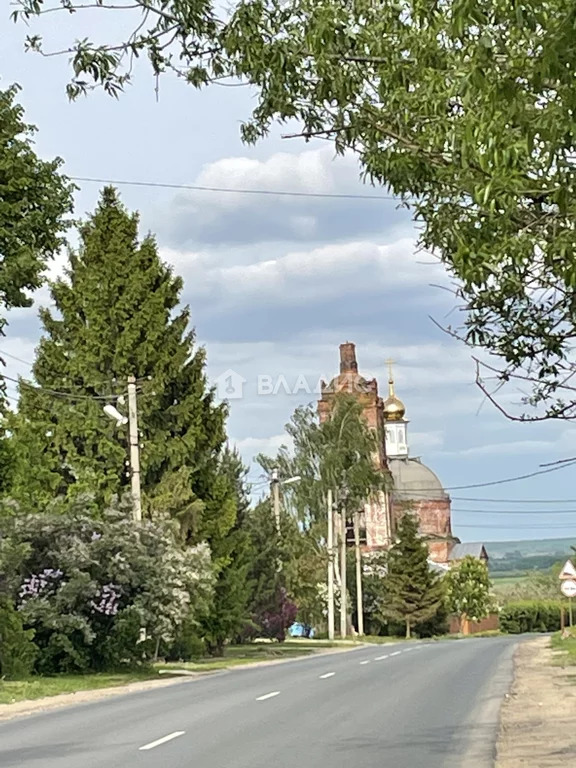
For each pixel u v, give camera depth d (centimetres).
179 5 923
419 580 9400
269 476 7588
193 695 2434
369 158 989
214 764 1329
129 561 3269
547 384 1016
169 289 4675
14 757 1456
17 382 4531
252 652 5206
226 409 4722
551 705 2002
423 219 995
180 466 4559
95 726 1842
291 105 961
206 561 3581
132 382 3625
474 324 1022
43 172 3111
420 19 848
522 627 11169
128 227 4597
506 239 858
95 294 4525
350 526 10369
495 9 693
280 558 6359
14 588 3156
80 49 939
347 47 916
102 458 4491
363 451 7594
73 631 3191
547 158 748
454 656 3872
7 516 3231
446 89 895
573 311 973
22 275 3011
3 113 3062
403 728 1686
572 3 641
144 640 3334
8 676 2980
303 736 1600
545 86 729
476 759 1339
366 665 3412
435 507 13262
